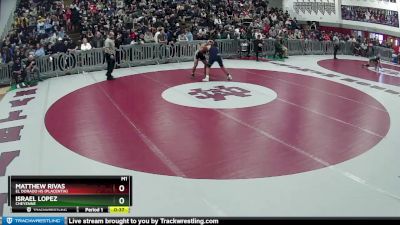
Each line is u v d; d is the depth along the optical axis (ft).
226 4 102.37
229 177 27.96
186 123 38.65
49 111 42.42
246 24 92.68
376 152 32.65
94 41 65.05
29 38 65.82
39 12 80.38
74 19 78.84
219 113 41.81
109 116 40.60
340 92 52.39
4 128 37.63
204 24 85.40
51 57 57.62
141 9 88.12
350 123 39.73
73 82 55.16
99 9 86.69
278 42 78.28
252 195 25.63
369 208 24.26
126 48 65.82
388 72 70.18
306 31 94.58
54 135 35.60
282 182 27.37
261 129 37.35
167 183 26.99
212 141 34.32
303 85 55.72
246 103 45.62
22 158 30.86
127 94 48.85
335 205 24.57
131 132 36.24
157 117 40.37
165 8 88.63
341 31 108.47
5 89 52.21
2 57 60.08
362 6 102.22
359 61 81.71
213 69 65.67
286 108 44.11
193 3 97.60
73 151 32.12
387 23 97.30
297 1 113.80
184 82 55.47
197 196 25.41
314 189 26.53
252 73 62.95
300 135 36.06
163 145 33.37
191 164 29.86
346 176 28.43
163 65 68.54
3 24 80.59
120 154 31.55
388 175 28.68
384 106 46.34
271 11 105.40
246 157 31.22
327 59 81.87
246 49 78.43
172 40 72.64
